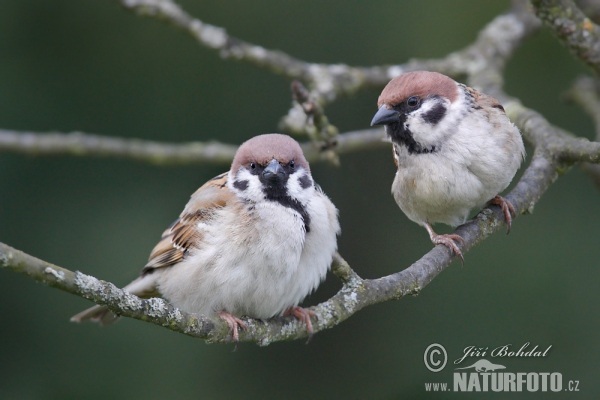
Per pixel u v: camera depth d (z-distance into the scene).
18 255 4.82
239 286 7.23
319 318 6.73
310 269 7.42
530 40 12.05
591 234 11.08
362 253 12.15
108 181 11.89
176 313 5.76
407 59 12.42
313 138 9.13
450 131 7.91
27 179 11.73
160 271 8.05
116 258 11.48
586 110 10.77
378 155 12.38
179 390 10.85
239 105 12.36
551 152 8.38
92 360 10.88
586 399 9.96
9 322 10.88
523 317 10.83
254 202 7.38
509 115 9.27
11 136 10.24
